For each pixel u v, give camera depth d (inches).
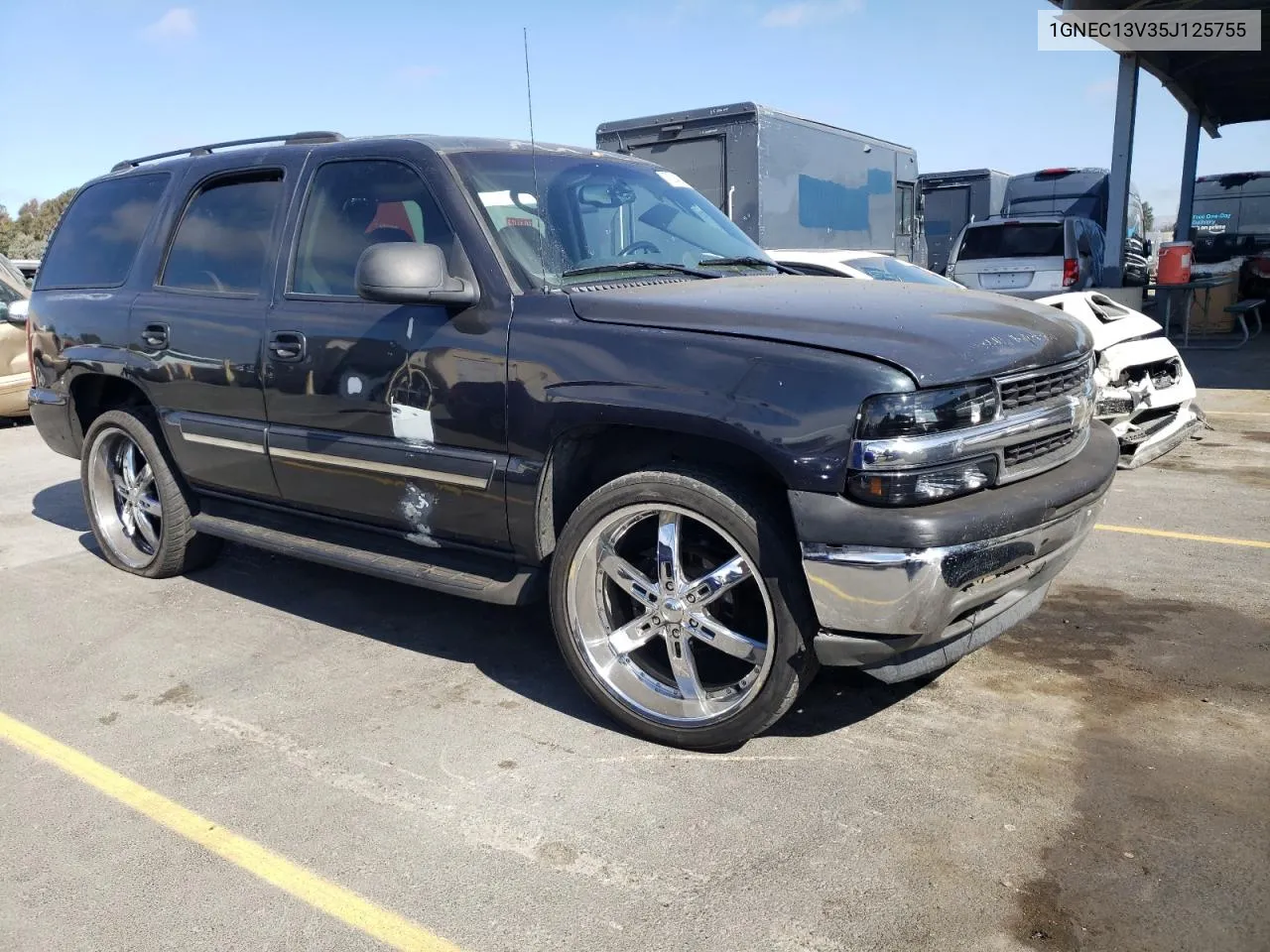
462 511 139.1
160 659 161.0
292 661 158.9
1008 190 900.0
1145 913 94.0
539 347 128.1
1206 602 172.7
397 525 149.8
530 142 163.6
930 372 107.5
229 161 176.1
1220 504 235.9
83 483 207.8
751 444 110.5
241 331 162.6
